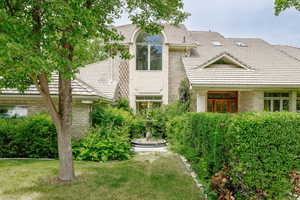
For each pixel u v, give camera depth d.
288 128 4.17
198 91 12.69
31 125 9.06
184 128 9.37
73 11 3.90
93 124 11.21
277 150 4.14
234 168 4.17
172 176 6.65
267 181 4.12
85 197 5.05
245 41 20.56
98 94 10.59
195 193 5.32
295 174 4.01
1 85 5.30
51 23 4.14
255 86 11.98
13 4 4.04
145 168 7.55
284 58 15.37
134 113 16.16
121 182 6.05
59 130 6.05
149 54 16.78
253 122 4.16
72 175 6.23
